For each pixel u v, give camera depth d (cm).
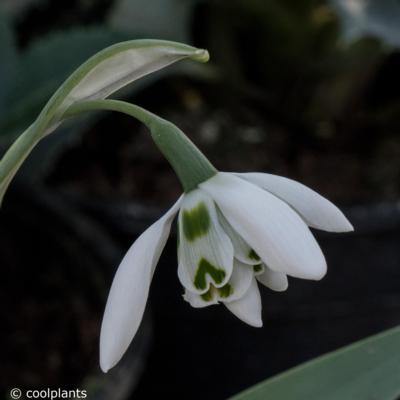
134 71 12
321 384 13
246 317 12
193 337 29
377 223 29
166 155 12
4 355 23
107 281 25
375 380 13
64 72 25
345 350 13
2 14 26
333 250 29
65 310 24
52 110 12
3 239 26
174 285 29
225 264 12
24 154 12
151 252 12
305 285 29
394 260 29
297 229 11
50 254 26
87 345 23
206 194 12
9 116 24
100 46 25
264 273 13
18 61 25
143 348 22
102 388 21
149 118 12
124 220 29
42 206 26
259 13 29
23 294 25
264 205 11
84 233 26
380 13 26
